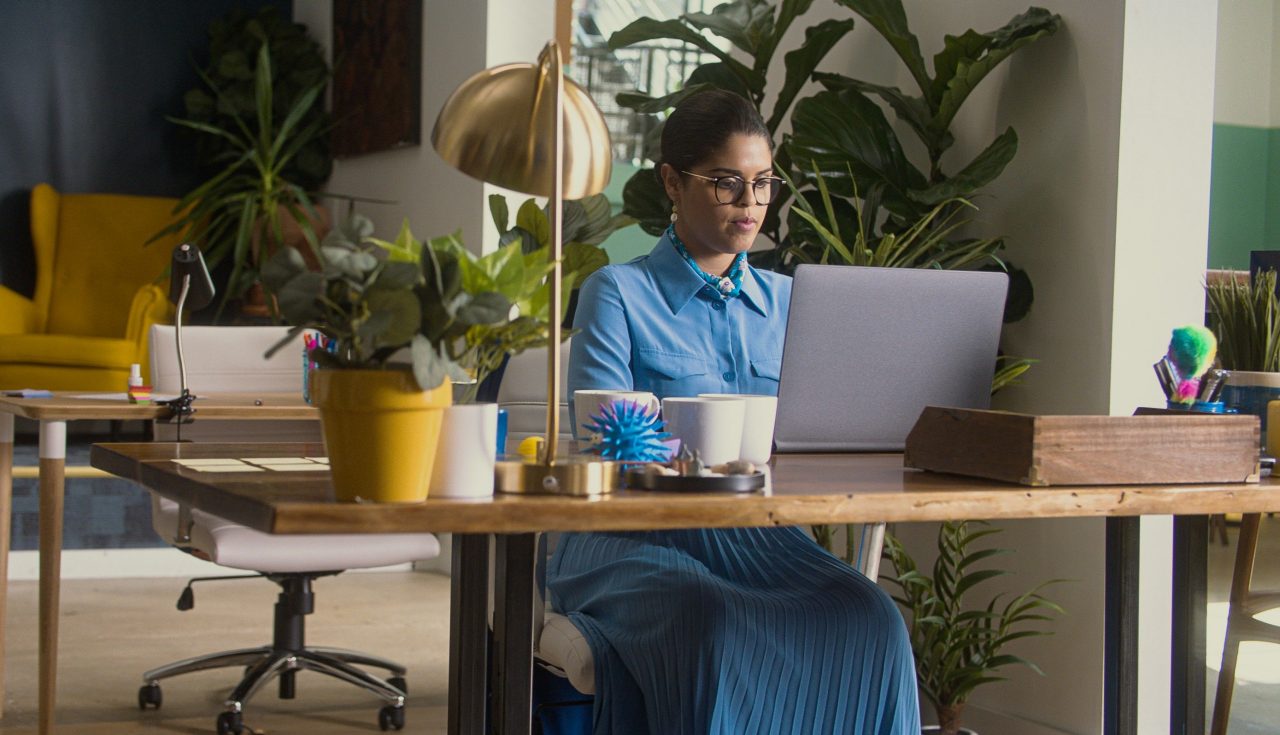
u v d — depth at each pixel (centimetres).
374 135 620
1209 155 289
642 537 206
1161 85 285
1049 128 301
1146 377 286
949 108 313
